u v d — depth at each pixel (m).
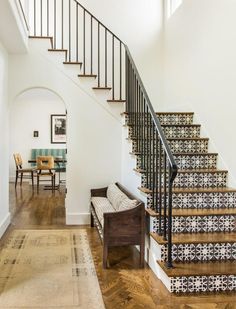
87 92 5.48
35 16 6.15
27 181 11.12
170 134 4.85
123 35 6.42
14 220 5.67
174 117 5.15
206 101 4.75
